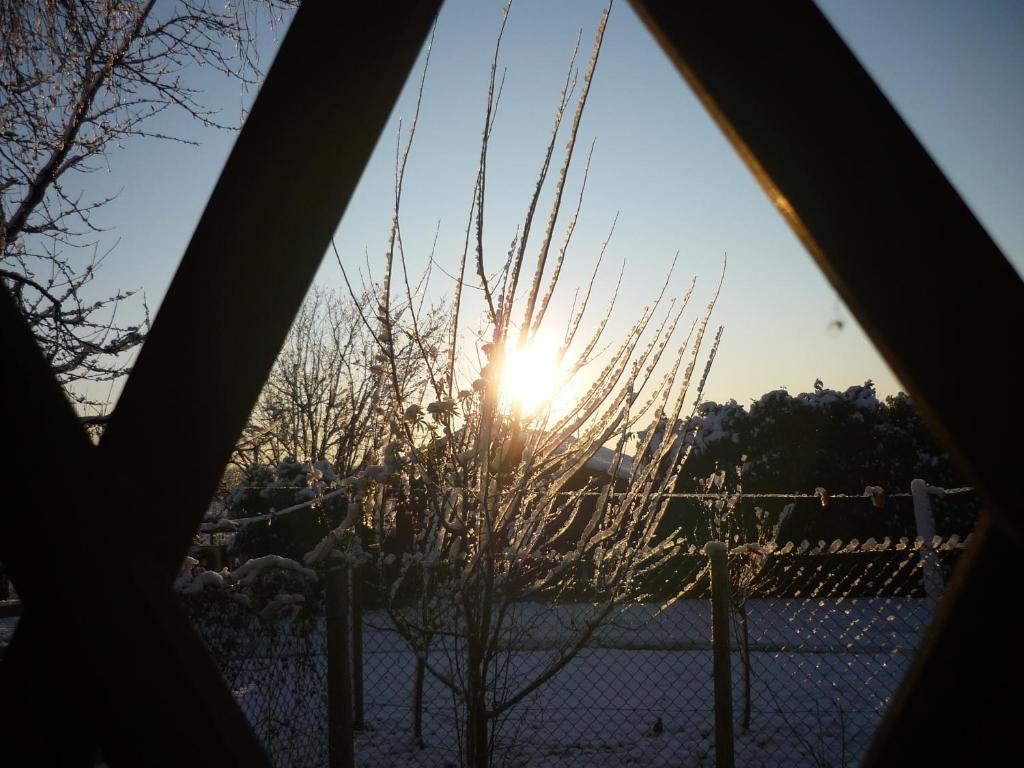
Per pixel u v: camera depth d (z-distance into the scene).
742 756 5.00
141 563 0.79
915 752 0.75
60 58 4.05
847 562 8.48
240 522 3.48
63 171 4.25
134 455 0.83
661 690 6.48
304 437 12.39
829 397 13.65
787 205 0.77
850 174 0.75
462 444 3.27
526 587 3.58
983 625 0.73
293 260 0.85
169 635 0.78
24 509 0.78
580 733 5.43
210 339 0.85
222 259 0.86
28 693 0.76
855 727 5.34
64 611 0.77
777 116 0.77
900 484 12.84
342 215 0.87
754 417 13.73
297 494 5.06
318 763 3.73
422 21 0.87
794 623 7.07
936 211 0.74
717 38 0.78
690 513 10.56
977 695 0.73
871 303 0.74
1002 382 0.71
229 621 3.25
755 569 5.53
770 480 13.11
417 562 3.74
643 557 3.92
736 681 6.52
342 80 0.86
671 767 4.86
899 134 0.75
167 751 0.76
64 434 0.80
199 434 0.84
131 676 0.76
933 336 0.73
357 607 5.32
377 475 3.25
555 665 3.50
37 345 0.83
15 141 4.17
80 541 0.77
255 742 0.81
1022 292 0.72
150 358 0.85
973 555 0.74
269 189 0.86
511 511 3.18
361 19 0.86
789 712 5.75
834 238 0.75
